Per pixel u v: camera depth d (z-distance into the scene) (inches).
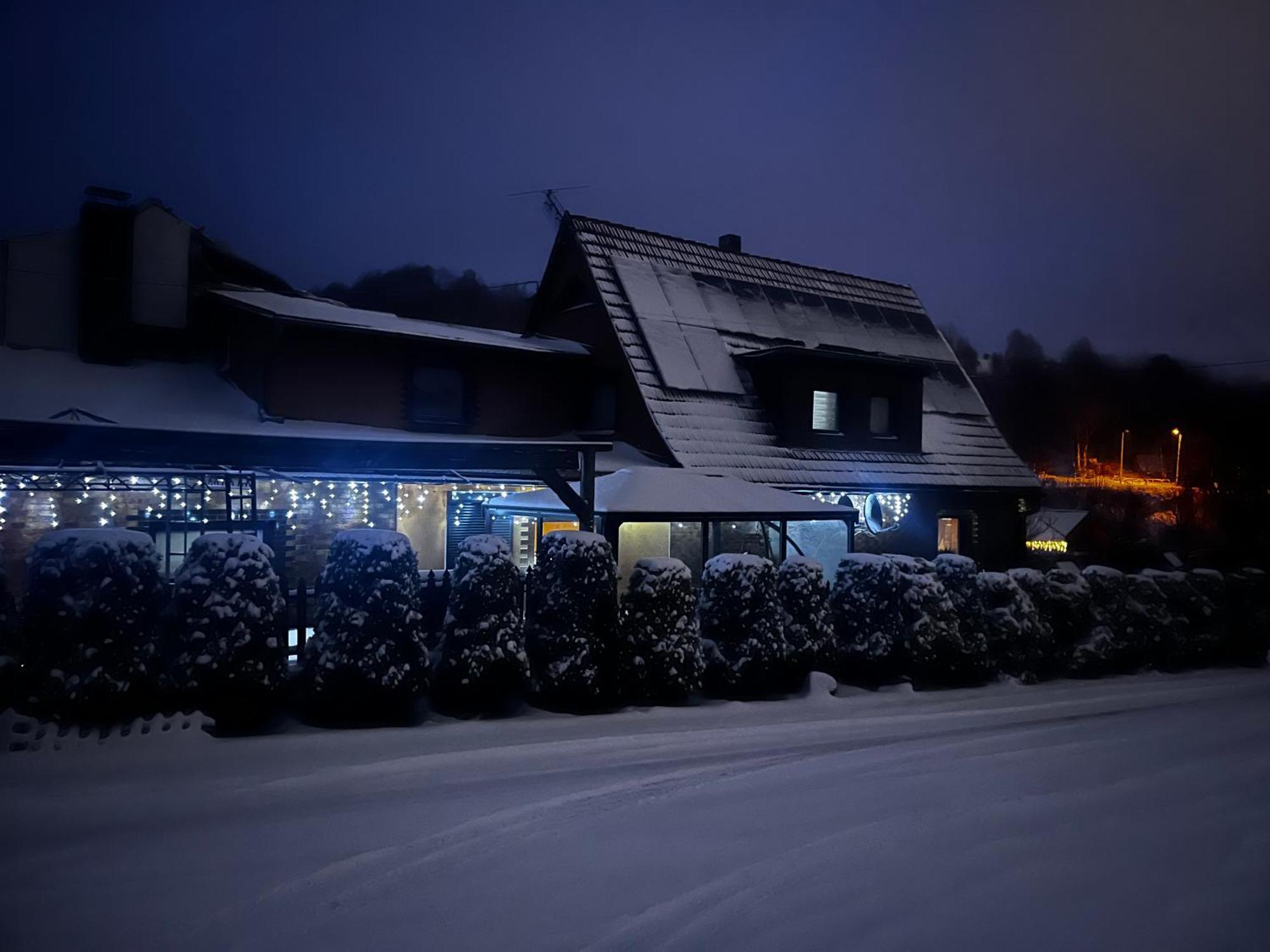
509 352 737.6
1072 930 167.2
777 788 260.5
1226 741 337.1
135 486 526.3
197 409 602.5
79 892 177.3
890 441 869.8
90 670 277.7
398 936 160.9
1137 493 2309.3
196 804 229.9
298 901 174.7
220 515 589.3
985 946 159.9
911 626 459.2
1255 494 2118.6
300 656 408.5
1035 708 416.8
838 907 175.5
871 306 1040.8
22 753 257.6
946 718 385.7
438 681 346.3
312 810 229.6
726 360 816.9
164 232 674.2
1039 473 3208.7
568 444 469.4
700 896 180.1
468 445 429.7
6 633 289.1
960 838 216.8
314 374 642.8
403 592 331.0
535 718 345.4
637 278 832.3
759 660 408.8
